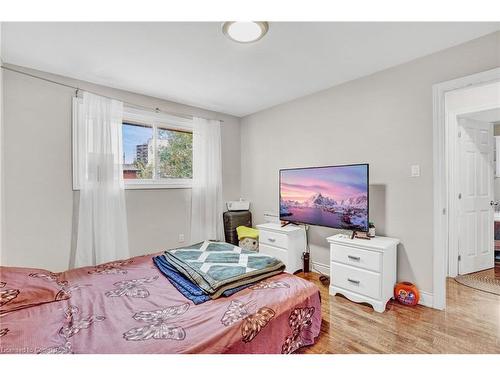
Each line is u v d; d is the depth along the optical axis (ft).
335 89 9.90
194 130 12.10
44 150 8.37
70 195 8.86
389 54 7.45
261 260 6.42
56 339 3.68
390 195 8.42
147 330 3.89
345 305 7.75
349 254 8.02
